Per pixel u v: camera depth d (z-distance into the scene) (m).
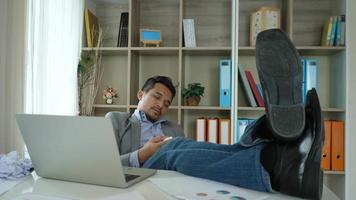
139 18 2.31
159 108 1.69
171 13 2.32
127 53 2.22
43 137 0.60
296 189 0.54
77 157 0.58
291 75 0.67
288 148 0.58
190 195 0.54
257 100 1.96
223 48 2.02
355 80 1.86
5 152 1.46
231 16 2.16
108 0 2.32
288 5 2.01
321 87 2.10
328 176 1.87
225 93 1.99
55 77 1.87
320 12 2.14
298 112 0.60
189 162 0.68
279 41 0.71
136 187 0.59
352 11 1.88
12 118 1.48
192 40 2.08
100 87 2.33
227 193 0.56
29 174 0.68
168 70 2.32
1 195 0.54
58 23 1.89
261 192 0.57
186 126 2.23
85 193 0.54
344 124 1.85
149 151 0.92
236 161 0.61
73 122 0.55
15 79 1.50
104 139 0.54
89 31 2.15
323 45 2.03
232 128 1.95
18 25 1.50
